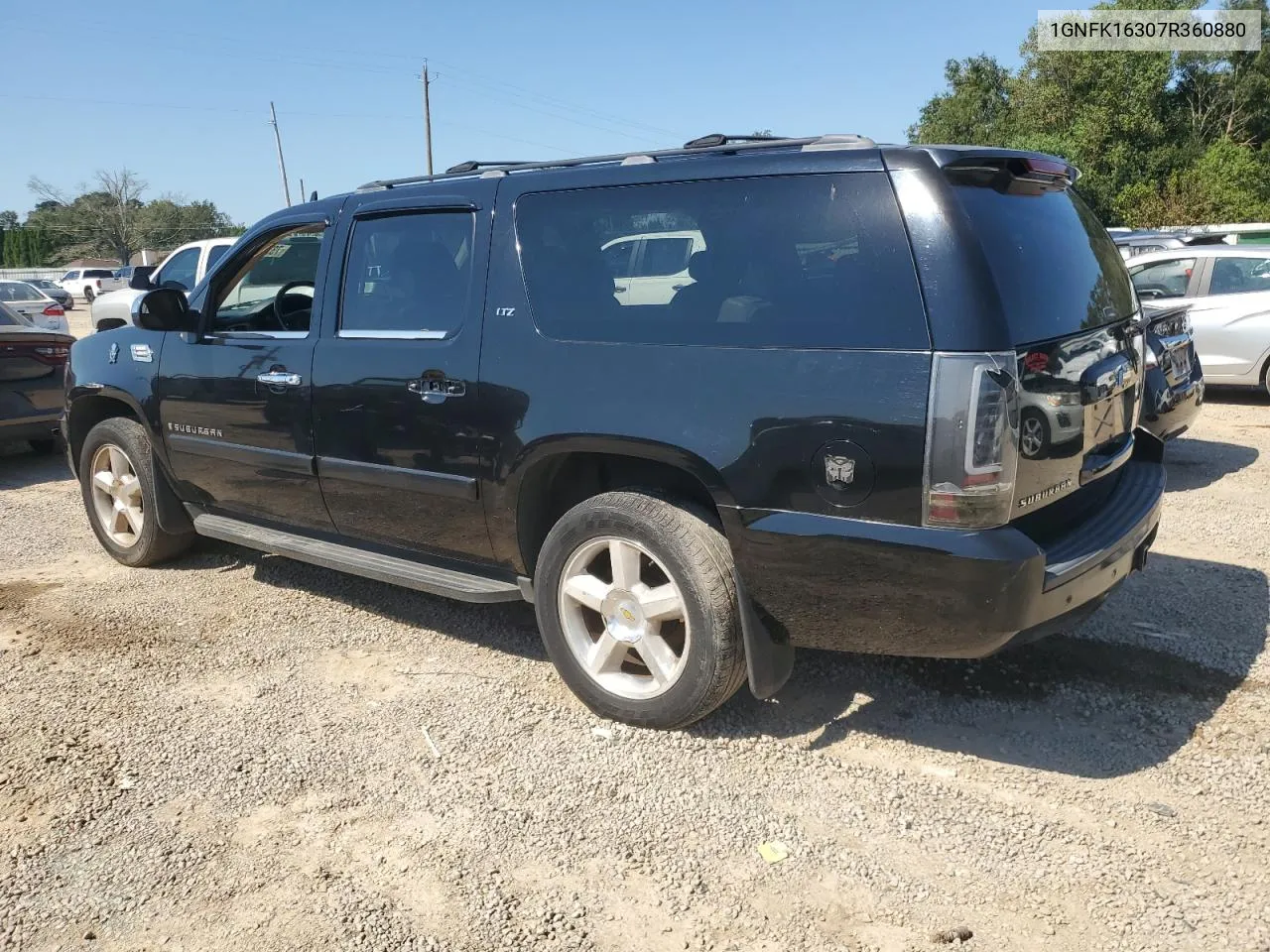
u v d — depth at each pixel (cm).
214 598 491
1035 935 245
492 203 366
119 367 511
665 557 322
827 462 284
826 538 287
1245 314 928
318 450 418
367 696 382
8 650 431
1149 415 599
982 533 270
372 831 295
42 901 266
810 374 287
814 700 365
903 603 284
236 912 261
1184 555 511
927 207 276
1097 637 410
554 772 324
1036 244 305
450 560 396
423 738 348
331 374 407
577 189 346
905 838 284
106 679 400
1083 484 315
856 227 286
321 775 325
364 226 409
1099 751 326
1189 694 361
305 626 453
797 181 299
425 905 262
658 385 315
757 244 304
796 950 243
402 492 391
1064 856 274
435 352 371
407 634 441
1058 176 332
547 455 342
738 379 300
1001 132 4119
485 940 248
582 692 357
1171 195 3428
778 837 287
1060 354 291
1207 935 242
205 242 1185
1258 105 4406
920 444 270
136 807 309
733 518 304
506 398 350
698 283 315
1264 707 349
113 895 268
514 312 353
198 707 375
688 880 270
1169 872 266
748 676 317
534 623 451
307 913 259
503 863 279
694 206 318
